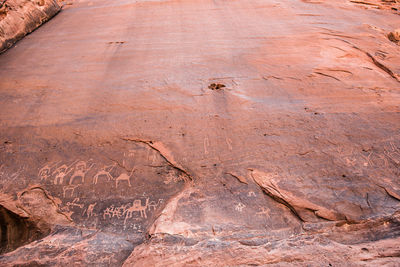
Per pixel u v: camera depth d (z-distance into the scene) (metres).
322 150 4.44
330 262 2.87
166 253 3.16
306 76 6.24
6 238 3.88
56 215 3.84
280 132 4.80
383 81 6.06
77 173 4.30
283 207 3.75
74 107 5.47
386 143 4.50
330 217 3.56
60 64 6.92
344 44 7.59
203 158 4.43
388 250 2.98
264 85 5.99
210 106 5.42
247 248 3.19
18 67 6.82
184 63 6.81
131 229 3.67
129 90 5.91
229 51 7.29
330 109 5.27
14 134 4.89
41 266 3.25
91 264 3.27
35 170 4.33
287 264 2.90
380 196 3.73
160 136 4.82
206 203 3.83
